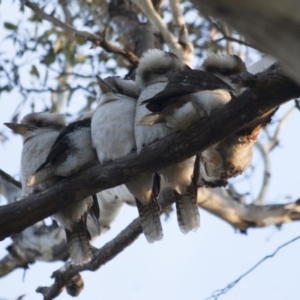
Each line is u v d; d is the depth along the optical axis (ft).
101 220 40.45
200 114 26.18
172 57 32.55
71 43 49.85
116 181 27.45
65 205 28.12
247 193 44.09
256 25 14.76
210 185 33.88
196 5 15.11
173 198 35.17
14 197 43.11
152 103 27.17
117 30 50.24
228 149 31.40
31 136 32.48
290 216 42.19
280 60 15.03
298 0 14.35
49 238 41.22
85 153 29.01
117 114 28.96
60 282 37.35
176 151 26.50
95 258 36.40
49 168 28.76
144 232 29.68
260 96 24.79
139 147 27.96
